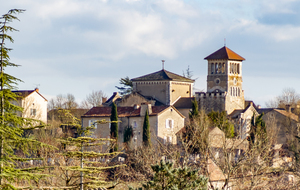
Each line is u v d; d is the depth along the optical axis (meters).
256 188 67.12
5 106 37.47
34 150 39.12
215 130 116.75
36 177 37.38
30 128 39.19
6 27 37.06
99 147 82.19
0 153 37.19
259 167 66.50
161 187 47.41
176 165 67.69
